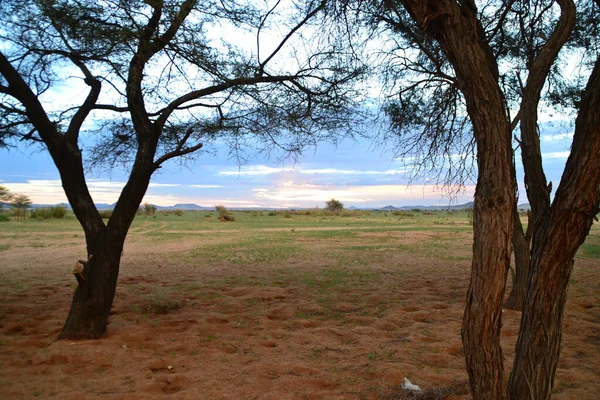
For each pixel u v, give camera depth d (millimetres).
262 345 5848
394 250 18938
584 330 6461
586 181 2648
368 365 5020
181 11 6227
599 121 2578
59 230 30125
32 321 6996
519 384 2938
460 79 2979
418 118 8594
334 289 10055
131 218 6371
